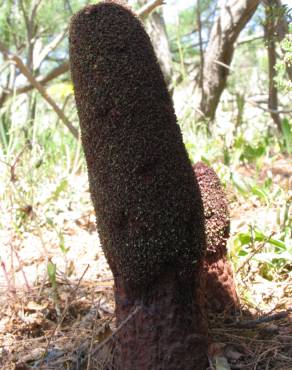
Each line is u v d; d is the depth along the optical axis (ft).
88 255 1.69
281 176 2.15
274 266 1.41
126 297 0.91
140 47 0.85
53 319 1.31
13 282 1.42
